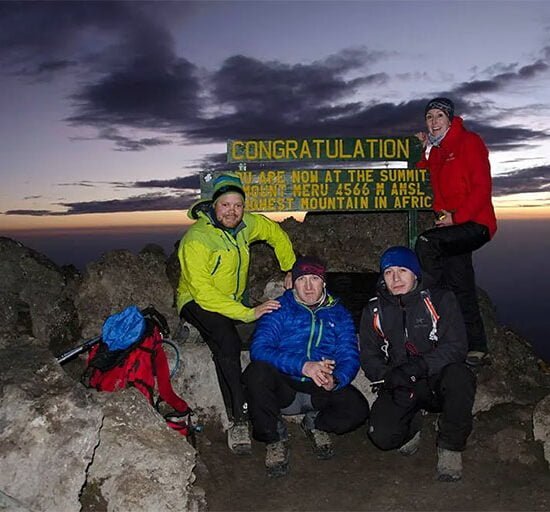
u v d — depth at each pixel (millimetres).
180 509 2529
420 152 3844
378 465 3020
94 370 2953
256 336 2963
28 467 2387
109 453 2617
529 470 2938
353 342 2967
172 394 3051
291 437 3258
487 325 3830
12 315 3613
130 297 3783
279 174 3789
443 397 2812
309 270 2926
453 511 2637
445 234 3197
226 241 3090
